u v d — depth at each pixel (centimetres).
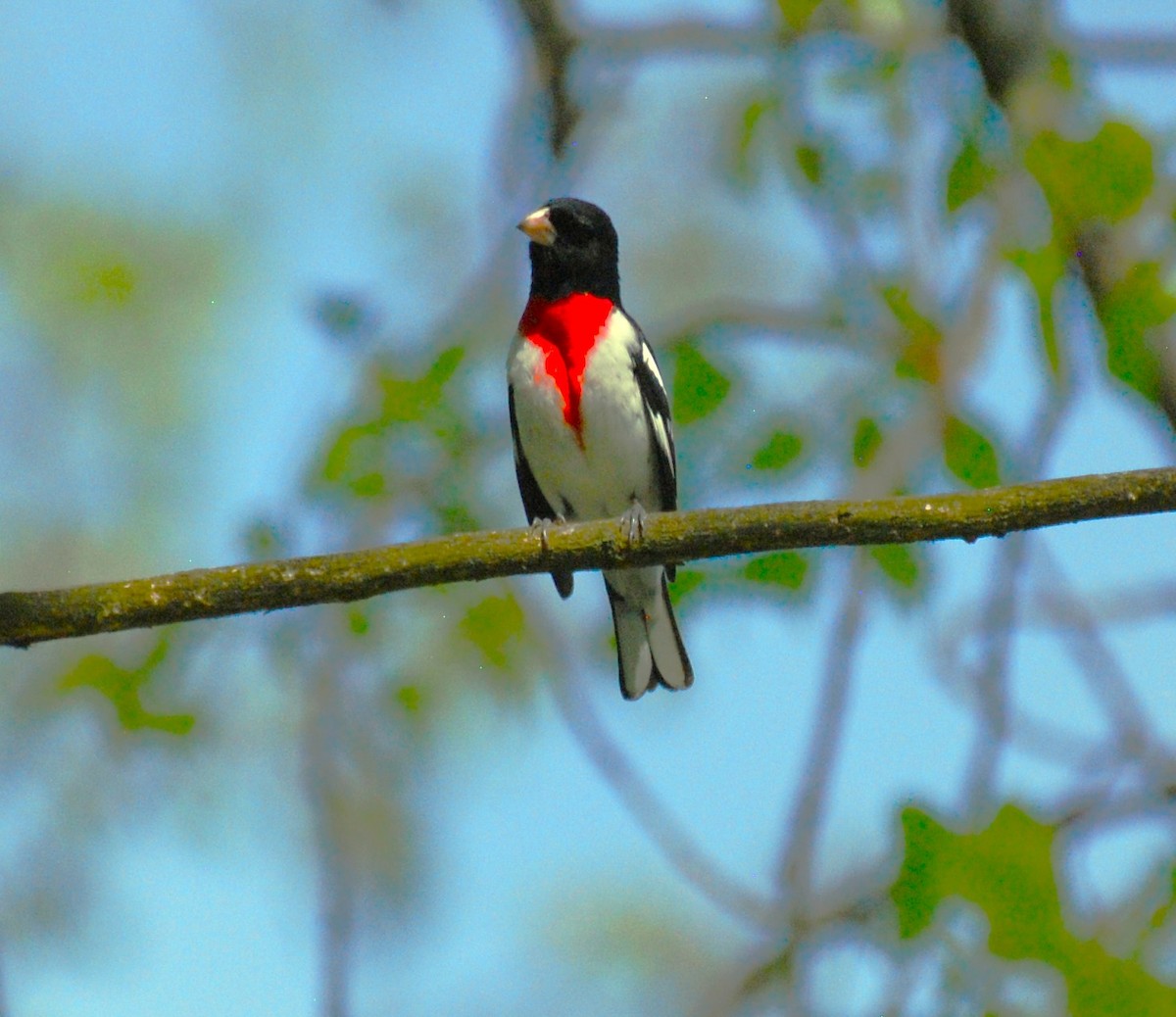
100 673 969
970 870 679
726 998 794
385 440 979
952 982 688
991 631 888
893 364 983
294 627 978
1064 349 821
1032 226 850
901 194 991
